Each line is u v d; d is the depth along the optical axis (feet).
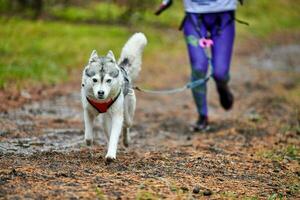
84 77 26.86
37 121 40.29
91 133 28.32
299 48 110.63
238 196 24.11
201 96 41.50
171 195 22.84
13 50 68.08
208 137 39.88
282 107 51.47
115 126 27.66
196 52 40.27
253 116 46.85
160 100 57.00
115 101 27.43
